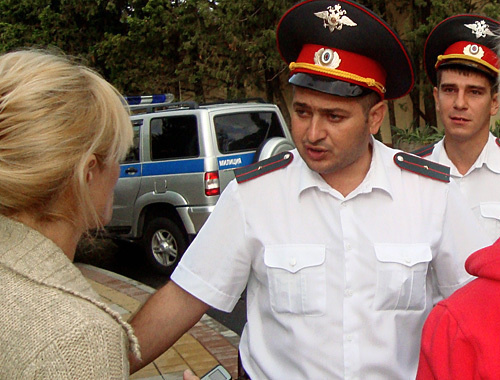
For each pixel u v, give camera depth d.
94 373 1.02
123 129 1.25
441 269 1.81
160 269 6.84
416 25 11.80
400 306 1.67
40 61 1.17
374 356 1.64
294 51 1.80
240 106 6.70
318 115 1.63
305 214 1.73
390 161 1.79
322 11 1.66
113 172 1.29
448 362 1.14
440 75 2.54
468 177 2.54
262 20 12.09
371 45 1.64
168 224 6.64
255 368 1.77
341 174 1.74
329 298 1.67
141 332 1.77
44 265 1.12
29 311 1.05
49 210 1.15
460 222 1.80
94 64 14.09
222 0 11.77
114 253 7.92
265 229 1.74
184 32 12.75
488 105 2.46
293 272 1.68
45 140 1.09
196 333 4.41
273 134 6.91
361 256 1.68
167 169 6.52
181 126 6.48
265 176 1.78
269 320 1.75
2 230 1.13
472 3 11.67
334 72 1.62
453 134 2.49
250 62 12.62
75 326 1.04
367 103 1.66
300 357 1.67
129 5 13.97
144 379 3.62
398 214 1.72
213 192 6.29
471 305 1.14
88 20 14.06
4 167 1.08
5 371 1.02
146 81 13.66
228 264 1.76
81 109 1.14
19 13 14.40
